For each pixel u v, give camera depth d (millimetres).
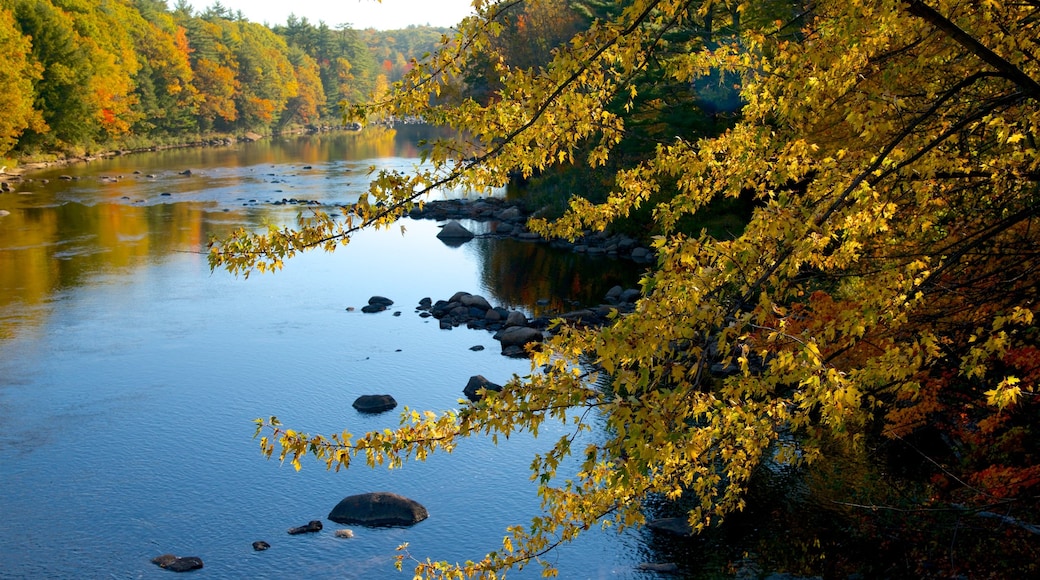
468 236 45656
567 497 7246
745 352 5895
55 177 70250
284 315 29344
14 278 33844
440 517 15523
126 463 17594
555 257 40219
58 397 21234
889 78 6891
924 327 9164
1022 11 7441
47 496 16188
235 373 23109
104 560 14055
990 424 10805
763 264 5973
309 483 16797
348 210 6379
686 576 13406
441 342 26297
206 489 16516
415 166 6535
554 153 6859
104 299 30891
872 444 16359
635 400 5352
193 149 110438
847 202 6688
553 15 62531
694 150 7902
